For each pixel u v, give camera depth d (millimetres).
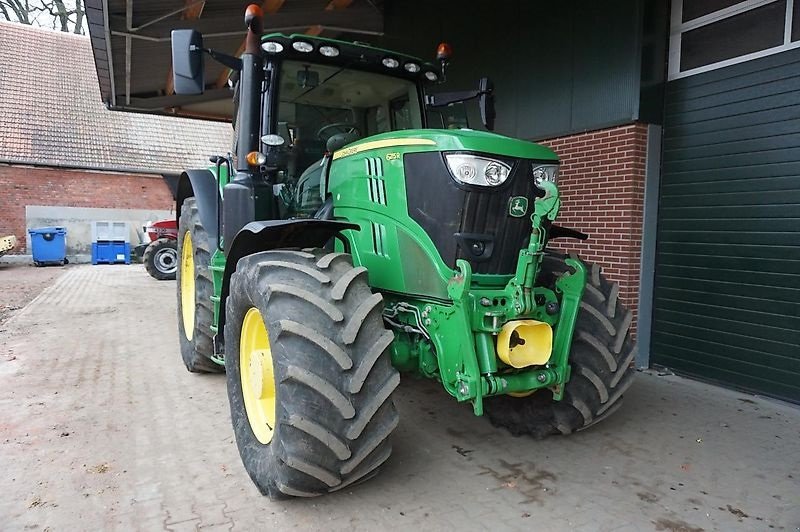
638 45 5215
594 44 5629
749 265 4812
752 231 4781
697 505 2936
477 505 2885
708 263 5129
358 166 3256
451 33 7457
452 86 7523
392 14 8297
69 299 9617
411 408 4266
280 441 2562
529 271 2707
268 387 2947
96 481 3078
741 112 4832
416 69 4121
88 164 17516
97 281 12414
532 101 6383
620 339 3381
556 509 2865
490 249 2855
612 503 2938
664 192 5484
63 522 2676
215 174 4684
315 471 2520
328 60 3924
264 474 2797
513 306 2713
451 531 2646
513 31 6566
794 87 4465
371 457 2637
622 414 4289
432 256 2844
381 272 3135
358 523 2697
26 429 3789
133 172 17953
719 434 3908
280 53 3773
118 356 5766
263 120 3811
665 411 4375
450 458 3432
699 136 5164
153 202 18469
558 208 2654
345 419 2516
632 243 5434
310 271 2707
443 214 2805
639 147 5367
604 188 5645
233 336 3234
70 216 17500
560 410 3486
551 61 6109
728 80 4914
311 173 3805
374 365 2578
